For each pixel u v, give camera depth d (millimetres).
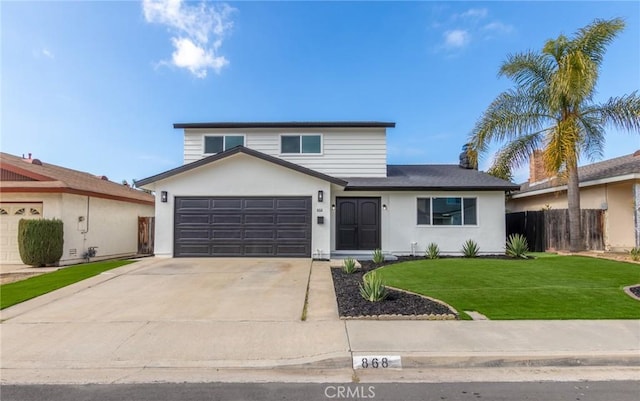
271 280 9062
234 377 4191
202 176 12680
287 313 6430
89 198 14672
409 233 14031
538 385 3963
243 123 15453
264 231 12547
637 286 7914
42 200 13211
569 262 10633
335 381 4098
